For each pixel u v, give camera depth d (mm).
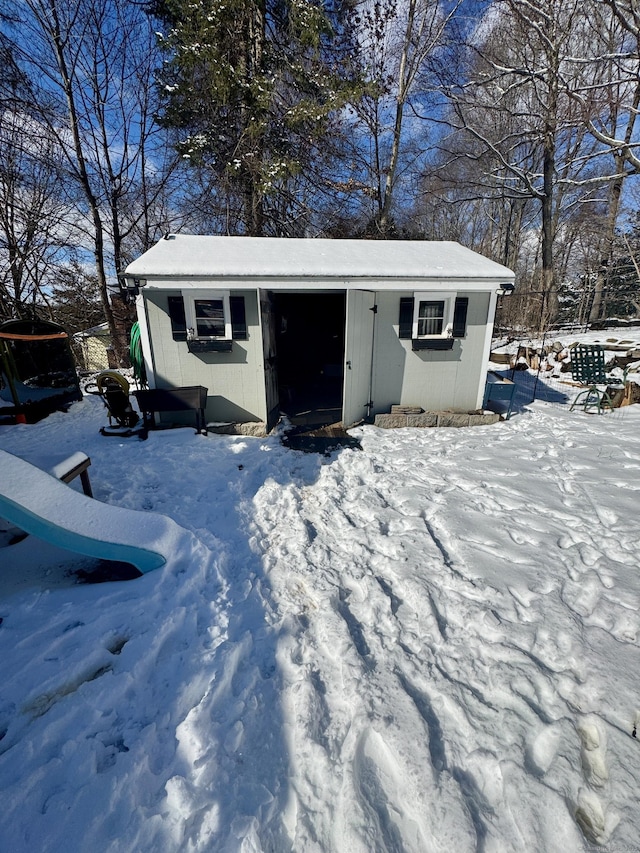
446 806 1291
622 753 1437
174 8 9445
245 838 1217
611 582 2375
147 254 5527
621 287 16672
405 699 1671
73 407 7363
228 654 1874
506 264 20141
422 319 5895
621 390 6754
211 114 10211
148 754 1431
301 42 9891
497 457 4516
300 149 11133
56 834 1162
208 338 5398
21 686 1614
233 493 3779
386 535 3006
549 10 10703
